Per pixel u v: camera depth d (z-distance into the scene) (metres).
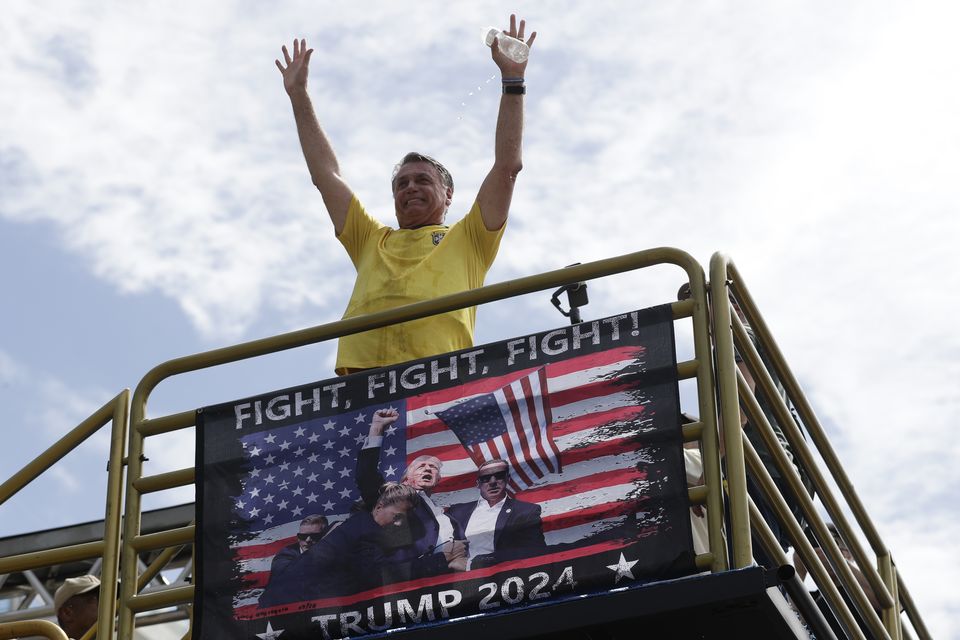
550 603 4.79
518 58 6.63
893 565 7.20
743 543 4.79
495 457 5.31
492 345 5.54
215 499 5.58
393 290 6.39
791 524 5.39
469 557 5.14
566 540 5.06
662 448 5.13
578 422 5.28
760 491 5.65
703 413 5.18
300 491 5.50
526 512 5.16
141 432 5.96
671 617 4.70
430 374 5.57
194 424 5.84
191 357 6.07
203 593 5.41
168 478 5.80
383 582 5.20
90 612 7.67
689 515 4.98
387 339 6.24
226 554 5.46
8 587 11.13
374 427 5.53
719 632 4.81
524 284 5.69
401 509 5.32
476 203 6.57
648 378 5.28
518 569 5.06
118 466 5.92
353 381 5.65
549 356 5.45
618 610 4.66
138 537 5.73
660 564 4.91
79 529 11.05
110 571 5.70
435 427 5.45
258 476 5.58
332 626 5.19
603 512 5.07
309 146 7.09
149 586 10.30
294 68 7.30
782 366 6.13
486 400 5.44
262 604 5.32
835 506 6.18
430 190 6.75
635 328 5.39
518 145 6.52
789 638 4.79
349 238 6.86
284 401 5.70
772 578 4.50
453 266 6.44
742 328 5.56
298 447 5.59
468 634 4.80
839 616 5.64
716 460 5.07
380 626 5.13
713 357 5.32
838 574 5.95
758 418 5.55
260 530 5.46
